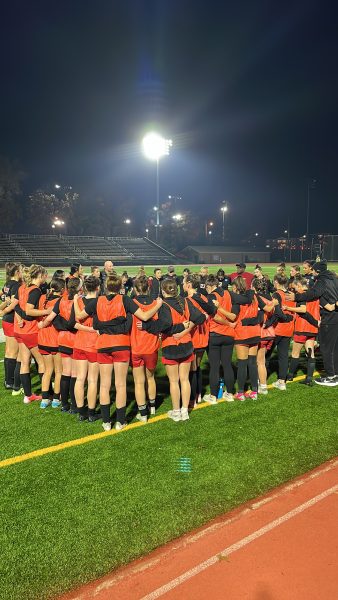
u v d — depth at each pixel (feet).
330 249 166.40
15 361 22.84
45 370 19.75
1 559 10.19
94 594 9.25
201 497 12.50
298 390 22.26
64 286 19.95
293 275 31.07
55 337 19.20
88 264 174.81
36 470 14.15
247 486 13.05
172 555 10.29
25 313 19.53
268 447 15.57
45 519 11.61
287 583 9.35
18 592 9.29
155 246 228.43
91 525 11.35
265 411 19.20
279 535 10.92
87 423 18.04
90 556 10.27
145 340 17.19
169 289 17.25
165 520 11.51
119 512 11.86
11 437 16.69
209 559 10.14
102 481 13.41
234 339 20.02
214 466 14.23
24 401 20.72
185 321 17.33
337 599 8.90
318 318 22.72
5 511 11.98
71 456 15.06
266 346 21.83
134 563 10.08
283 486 13.08
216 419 18.30
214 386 20.18
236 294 19.48
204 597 9.05
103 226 261.44
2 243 202.80
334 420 18.07
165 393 21.91
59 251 202.80
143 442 16.10
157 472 13.88
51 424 17.97
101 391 17.01
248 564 9.95
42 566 9.98
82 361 17.81
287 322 21.70
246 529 11.16
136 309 16.53
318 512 11.85
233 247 215.72
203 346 19.67
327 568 9.77
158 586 9.39
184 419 18.13
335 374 23.48
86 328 17.37
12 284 22.43
